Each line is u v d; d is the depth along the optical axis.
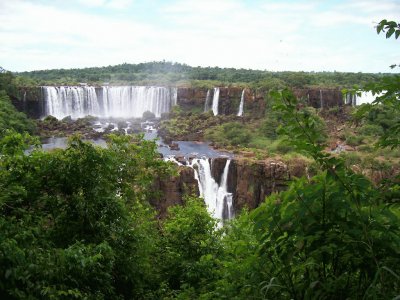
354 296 2.88
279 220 3.05
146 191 14.41
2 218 5.48
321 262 3.11
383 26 3.19
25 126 52.81
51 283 5.32
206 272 9.20
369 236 2.79
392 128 3.29
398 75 3.04
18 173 7.79
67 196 8.13
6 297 4.58
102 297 6.48
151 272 10.32
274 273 3.41
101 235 8.17
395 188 3.04
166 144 52.94
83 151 8.49
